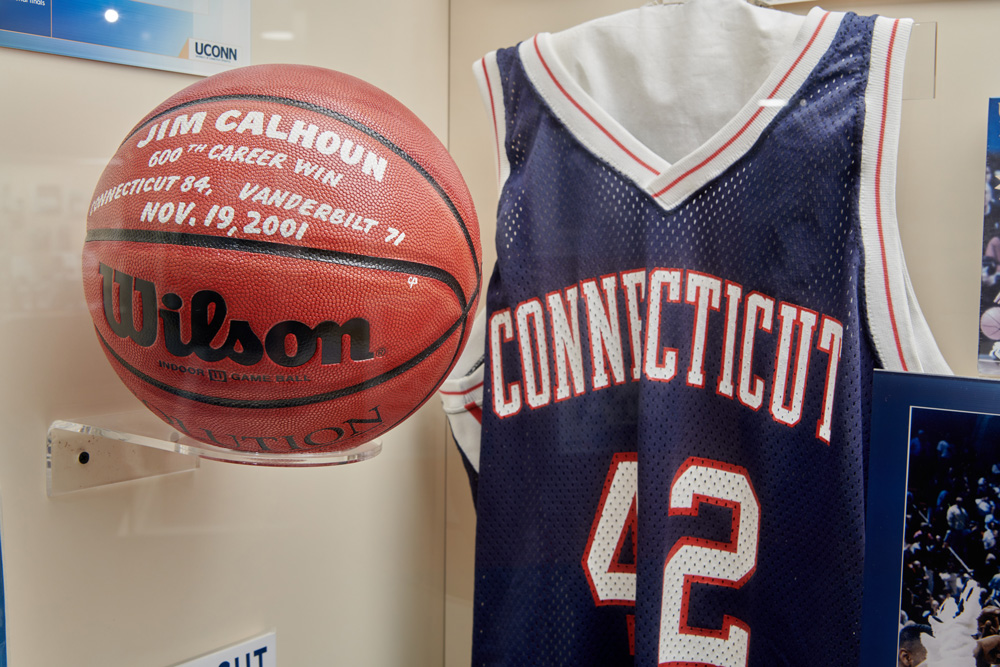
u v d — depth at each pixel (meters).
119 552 0.58
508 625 0.70
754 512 0.62
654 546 0.62
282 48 0.66
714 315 0.63
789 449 0.60
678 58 0.66
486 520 0.70
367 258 0.41
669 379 0.63
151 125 0.42
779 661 0.61
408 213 0.43
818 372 0.58
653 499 0.62
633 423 0.67
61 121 0.52
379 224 0.41
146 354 0.40
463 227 0.48
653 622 0.62
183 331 0.39
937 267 0.61
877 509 0.46
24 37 0.49
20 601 0.51
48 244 0.52
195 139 0.40
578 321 0.68
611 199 0.66
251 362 0.39
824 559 0.58
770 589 0.61
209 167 0.39
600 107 0.67
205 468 0.64
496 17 0.83
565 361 0.68
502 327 0.69
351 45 0.74
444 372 0.50
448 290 0.46
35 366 0.51
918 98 0.60
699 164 0.63
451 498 0.93
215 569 0.65
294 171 0.39
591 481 0.68
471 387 0.75
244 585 0.68
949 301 0.61
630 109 0.68
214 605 0.65
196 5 0.59
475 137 0.86
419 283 0.43
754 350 0.62
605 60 0.68
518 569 0.70
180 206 0.38
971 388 0.43
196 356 0.39
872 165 0.56
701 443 0.64
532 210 0.68
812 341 0.58
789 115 0.59
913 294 0.57
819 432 0.58
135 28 0.55
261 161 0.39
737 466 0.63
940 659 0.44
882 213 0.56
